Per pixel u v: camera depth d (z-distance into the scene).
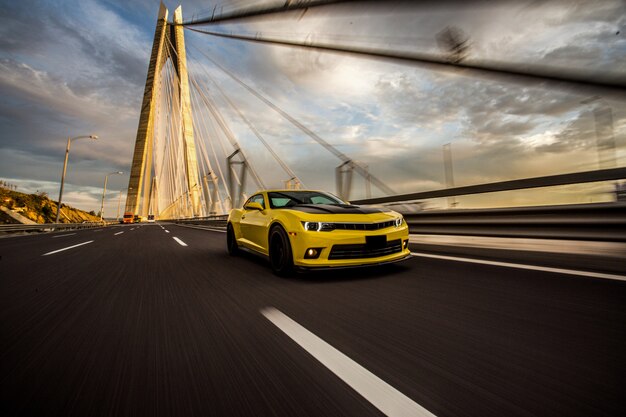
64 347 1.40
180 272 3.17
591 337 1.31
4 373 1.17
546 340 1.30
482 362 1.14
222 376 1.11
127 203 47.50
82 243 7.29
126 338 1.49
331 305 1.90
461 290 2.10
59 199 20.58
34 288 2.59
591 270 2.45
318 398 0.96
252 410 0.91
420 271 2.73
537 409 0.86
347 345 1.33
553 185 2.88
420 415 0.85
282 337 1.44
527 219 3.12
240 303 2.01
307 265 2.53
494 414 0.85
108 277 3.00
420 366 1.13
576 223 2.73
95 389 1.04
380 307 1.82
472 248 3.58
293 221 2.71
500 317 1.58
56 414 0.91
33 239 9.80
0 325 1.71
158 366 1.20
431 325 1.52
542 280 2.23
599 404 0.87
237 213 4.38
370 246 2.63
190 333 1.53
